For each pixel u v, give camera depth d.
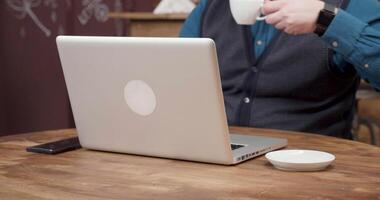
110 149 1.21
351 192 0.92
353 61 1.34
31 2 3.15
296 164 1.03
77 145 1.26
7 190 0.94
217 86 0.99
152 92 1.07
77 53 1.14
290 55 1.59
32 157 1.19
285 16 1.30
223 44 1.73
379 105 2.31
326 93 1.60
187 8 2.37
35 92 3.22
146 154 1.16
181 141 1.09
